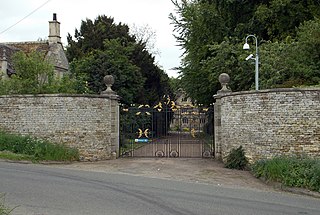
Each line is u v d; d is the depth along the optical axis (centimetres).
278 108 1509
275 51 2148
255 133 1573
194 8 3172
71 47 4081
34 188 1097
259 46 2398
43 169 1491
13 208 852
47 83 2367
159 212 871
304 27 2083
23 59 2339
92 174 1420
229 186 1271
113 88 3325
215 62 2464
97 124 1881
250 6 2781
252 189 1231
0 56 3112
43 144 1778
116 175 1417
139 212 868
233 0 2655
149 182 1283
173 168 1625
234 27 2881
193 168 1630
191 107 2109
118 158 1947
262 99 1555
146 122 2277
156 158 1952
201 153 2212
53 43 3719
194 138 2397
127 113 2083
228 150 1744
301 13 2558
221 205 966
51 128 1839
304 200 1080
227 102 1748
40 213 838
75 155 1798
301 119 1462
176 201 992
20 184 1146
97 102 1892
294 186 1219
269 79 1991
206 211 894
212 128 2023
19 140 1788
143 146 2542
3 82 2231
